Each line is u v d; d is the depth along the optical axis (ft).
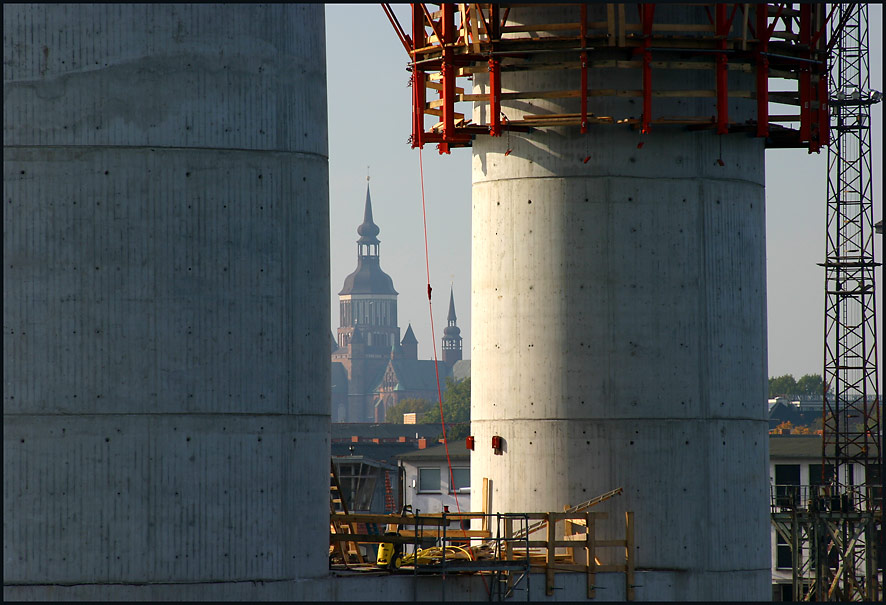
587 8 358.02
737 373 359.05
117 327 290.97
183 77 295.69
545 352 358.43
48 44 291.99
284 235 304.09
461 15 356.59
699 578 350.23
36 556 286.87
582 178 357.20
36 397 288.92
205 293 295.69
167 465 291.17
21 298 289.94
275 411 301.22
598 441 353.31
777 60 361.10
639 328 354.33
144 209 293.02
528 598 330.95
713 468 353.72
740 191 362.33
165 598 289.33
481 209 370.53
